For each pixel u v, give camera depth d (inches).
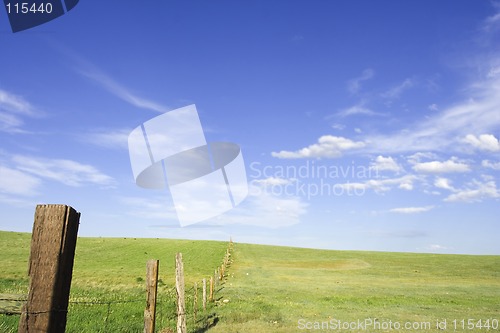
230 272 2153.1
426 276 2229.3
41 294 129.5
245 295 1202.0
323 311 885.2
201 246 3329.2
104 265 2064.5
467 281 2006.6
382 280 1995.6
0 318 441.7
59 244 132.9
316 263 2861.7
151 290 374.6
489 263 2957.7
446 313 904.9
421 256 3486.7
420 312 912.3
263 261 2819.9
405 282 1907.0
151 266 378.6
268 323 700.0
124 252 2664.9
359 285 1696.6
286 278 1973.4
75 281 1378.0
